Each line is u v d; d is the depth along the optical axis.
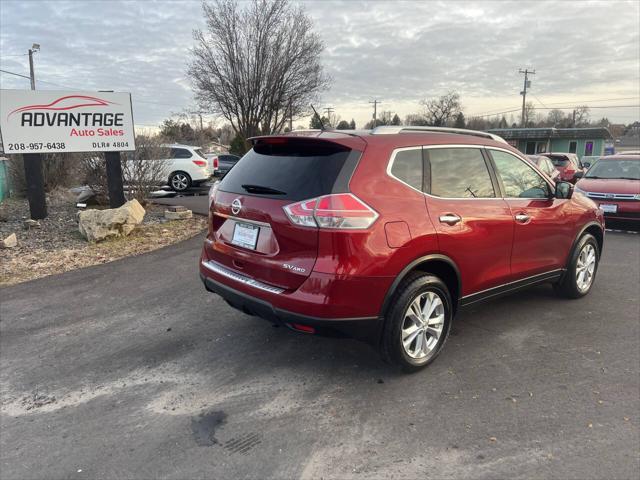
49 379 3.67
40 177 10.18
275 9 30.11
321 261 3.13
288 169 3.48
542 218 4.57
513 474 2.59
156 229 9.39
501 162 4.37
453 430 2.98
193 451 2.81
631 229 9.43
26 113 9.71
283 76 31.42
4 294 5.64
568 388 3.47
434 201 3.62
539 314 4.92
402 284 3.46
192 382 3.61
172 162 18.30
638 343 4.23
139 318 4.87
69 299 5.45
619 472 2.60
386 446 2.84
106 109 10.42
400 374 3.69
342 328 3.21
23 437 2.96
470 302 4.04
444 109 68.56
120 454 2.79
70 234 8.85
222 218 3.90
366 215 3.18
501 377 3.64
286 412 3.20
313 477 2.59
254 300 3.49
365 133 3.59
